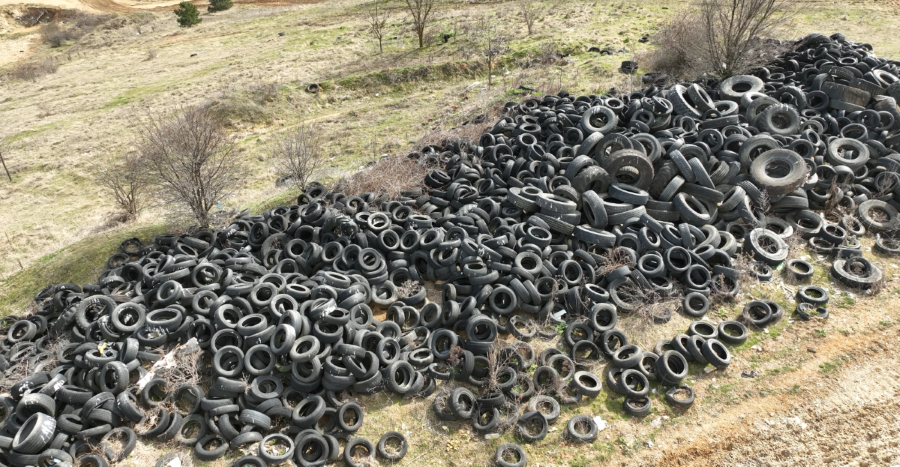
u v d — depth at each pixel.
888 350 10.55
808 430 9.30
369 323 11.15
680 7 34.25
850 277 12.02
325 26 41.84
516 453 9.17
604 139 14.77
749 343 10.95
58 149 27.28
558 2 38.47
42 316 12.91
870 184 14.38
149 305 12.21
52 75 40.72
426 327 11.46
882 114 15.66
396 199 15.55
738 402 9.84
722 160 14.52
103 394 9.82
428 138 20.95
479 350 10.66
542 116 18.08
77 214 21.88
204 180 17.14
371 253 13.04
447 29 35.38
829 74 17.34
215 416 9.69
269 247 14.20
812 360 10.46
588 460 9.03
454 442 9.48
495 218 13.81
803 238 13.35
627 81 23.75
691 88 16.69
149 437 9.65
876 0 30.84
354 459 9.13
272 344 10.34
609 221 13.20
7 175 25.73
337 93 29.81
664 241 12.56
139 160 20.20
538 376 10.29
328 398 10.03
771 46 20.53
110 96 33.41
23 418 9.70
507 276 11.84
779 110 15.45
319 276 12.35
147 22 51.97
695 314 11.47
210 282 12.70
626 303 11.66
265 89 29.17
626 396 10.01
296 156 20.08
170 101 30.45
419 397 10.30
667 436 9.36
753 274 12.25
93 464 9.17
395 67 30.81
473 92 27.12
